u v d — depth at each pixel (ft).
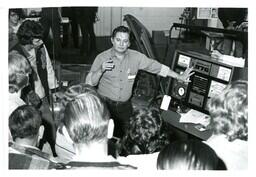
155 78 6.70
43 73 4.84
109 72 5.58
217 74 4.97
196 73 5.29
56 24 5.76
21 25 4.47
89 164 2.41
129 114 5.71
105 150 2.48
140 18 7.72
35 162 2.95
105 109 2.46
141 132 3.05
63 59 6.28
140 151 3.04
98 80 5.58
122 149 3.18
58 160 3.07
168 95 5.74
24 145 3.01
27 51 4.51
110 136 2.50
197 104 5.32
